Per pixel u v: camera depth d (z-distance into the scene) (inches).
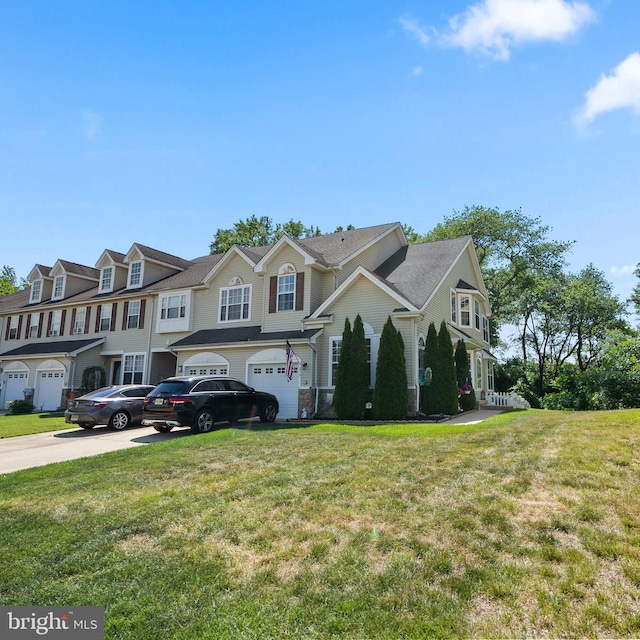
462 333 853.8
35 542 199.0
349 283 733.9
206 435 481.1
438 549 170.7
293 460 326.6
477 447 329.1
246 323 880.3
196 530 204.2
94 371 1030.4
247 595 148.3
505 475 252.7
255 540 190.1
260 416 640.4
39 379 1090.1
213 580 159.2
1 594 157.0
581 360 1600.6
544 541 171.5
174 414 535.8
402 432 444.5
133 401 648.4
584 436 346.3
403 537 183.0
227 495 251.0
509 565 155.7
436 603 136.9
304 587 150.8
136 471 323.9
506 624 125.9
